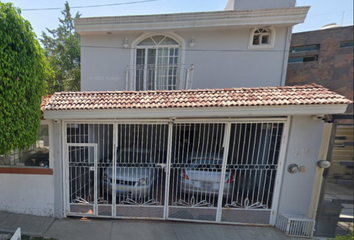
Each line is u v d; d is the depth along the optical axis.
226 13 5.04
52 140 3.54
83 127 3.90
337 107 3.04
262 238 3.34
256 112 3.20
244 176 3.85
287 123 3.51
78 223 3.52
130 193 3.79
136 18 5.29
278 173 3.63
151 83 5.77
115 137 3.61
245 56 5.43
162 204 3.91
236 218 3.71
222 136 3.80
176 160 3.83
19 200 3.63
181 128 3.79
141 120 3.57
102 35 5.65
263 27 5.26
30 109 2.73
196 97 3.50
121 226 3.48
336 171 3.86
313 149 3.50
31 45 2.61
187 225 3.60
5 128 2.45
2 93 2.35
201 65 5.53
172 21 5.25
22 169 3.56
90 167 3.71
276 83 5.40
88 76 5.74
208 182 3.78
